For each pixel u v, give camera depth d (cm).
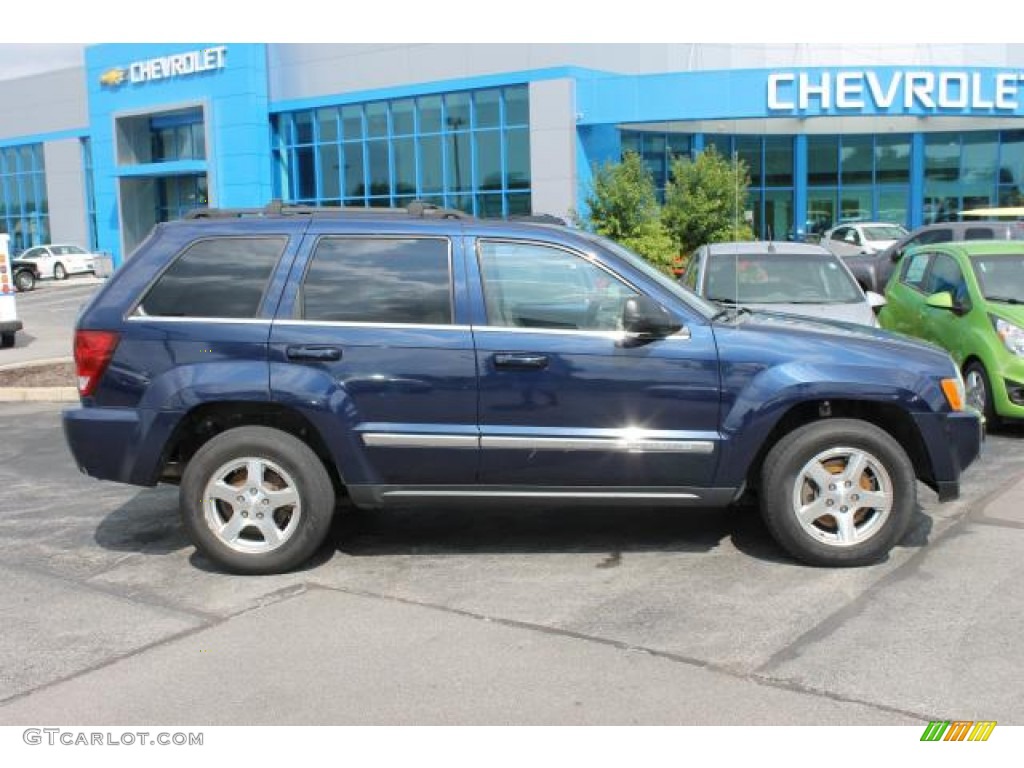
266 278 537
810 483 529
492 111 3119
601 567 540
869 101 2747
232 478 541
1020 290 902
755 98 2766
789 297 945
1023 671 400
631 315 508
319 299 534
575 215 2467
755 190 3164
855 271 1655
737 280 944
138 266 543
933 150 3119
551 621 464
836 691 387
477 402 522
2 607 498
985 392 866
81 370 539
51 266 4106
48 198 4825
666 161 3067
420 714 378
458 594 503
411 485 533
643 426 522
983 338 869
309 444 564
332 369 524
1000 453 791
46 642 452
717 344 521
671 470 523
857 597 485
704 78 2786
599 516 637
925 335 990
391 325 527
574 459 522
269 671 417
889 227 2459
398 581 525
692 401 520
